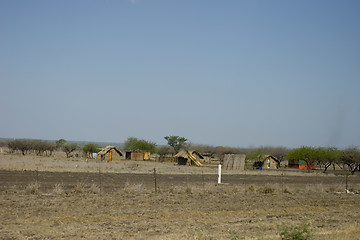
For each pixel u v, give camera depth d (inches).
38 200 950.4
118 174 1855.3
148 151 4534.9
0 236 609.6
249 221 796.6
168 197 1093.8
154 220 783.1
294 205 1053.8
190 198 1099.9
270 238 594.6
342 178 2283.5
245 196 1193.4
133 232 663.1
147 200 1019.9
